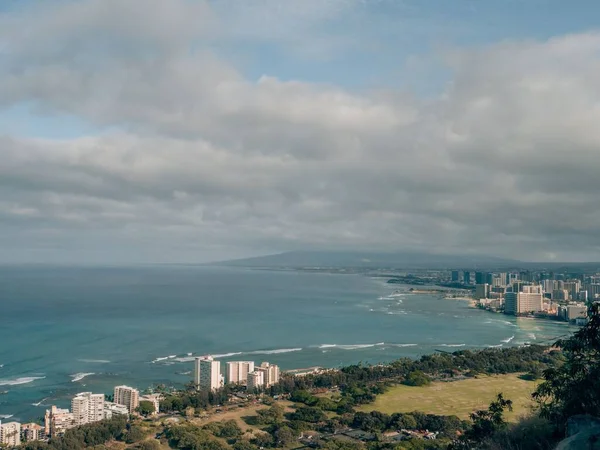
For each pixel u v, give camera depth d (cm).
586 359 3114
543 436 3092
